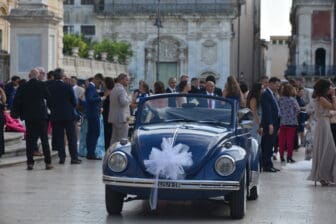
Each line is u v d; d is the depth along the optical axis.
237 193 12.64
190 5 97.19
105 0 98.00
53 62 35.25
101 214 13.07
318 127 17.75
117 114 22.14
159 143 12.72
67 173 19.44
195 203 14.44
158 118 14.18
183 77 21.66
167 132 13.05
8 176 18.55
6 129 26.17
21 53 34.62
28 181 17.59
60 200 14.59
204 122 14.08
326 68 92.19
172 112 14.23
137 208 13.79
